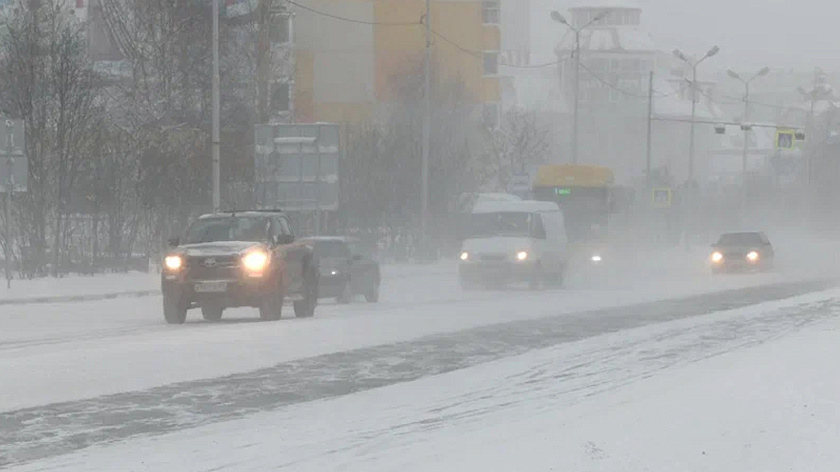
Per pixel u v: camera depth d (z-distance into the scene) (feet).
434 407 104.53
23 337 169.58
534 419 95.86
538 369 132.98
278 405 106.63
